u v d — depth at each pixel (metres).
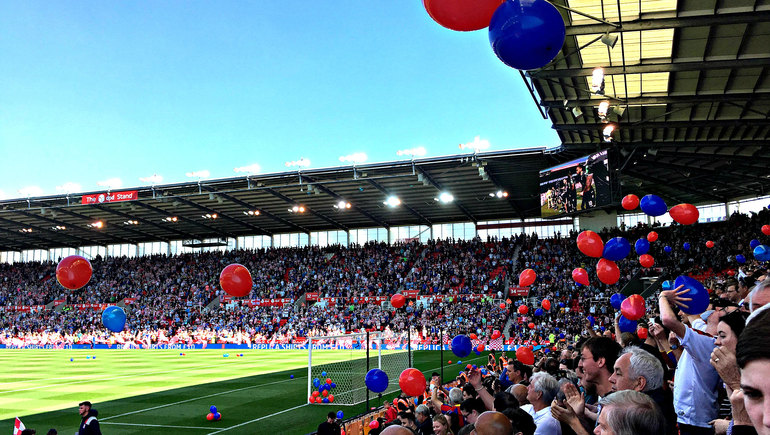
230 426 15.67
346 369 27.77
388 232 59.91
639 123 25.91
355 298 52.34
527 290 45.47
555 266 47.47
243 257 62.91
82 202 45.84
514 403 5.21
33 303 63.41
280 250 62.31
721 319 2.76
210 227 59.81
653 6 17.55
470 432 4.07
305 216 54.91
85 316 59.59
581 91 24.22
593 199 29.36
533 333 39.00
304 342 47.88
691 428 4.07
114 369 31.59
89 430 10.80
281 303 55.03
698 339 4.05
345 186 43.44
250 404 19.27
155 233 63.00
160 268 64.44
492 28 3.62
